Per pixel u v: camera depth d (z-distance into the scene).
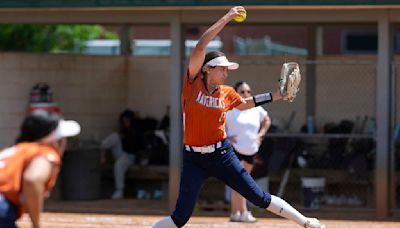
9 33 68.62
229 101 27.78
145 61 54.94
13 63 49.38
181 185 27.95
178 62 42.75
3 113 49.03
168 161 50.22
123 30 55.19
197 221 39.03
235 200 38.62
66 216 41.19
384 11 41.09
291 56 51.56
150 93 54.84
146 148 50.34
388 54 41.16
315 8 41.53
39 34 69.94
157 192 50.38
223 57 27.34
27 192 18.78
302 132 48.97
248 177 27.88
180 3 41.28
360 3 40.06
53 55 51.28
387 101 41.12
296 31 87.81
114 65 54.53
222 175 27.83
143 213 42.69
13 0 42.56
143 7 41.78
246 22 45.09
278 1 40.75
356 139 46.84
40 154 19.28
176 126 42.69
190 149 27.81
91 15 43.59
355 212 43.22
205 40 26.08
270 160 45.19
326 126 48.97
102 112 53.94
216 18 42.41
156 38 90.44
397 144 45.59
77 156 48.16
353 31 81.25
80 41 72.81
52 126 19.89
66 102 52.09
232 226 37.31
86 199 48.47
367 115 50.62
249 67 51.81
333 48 81.62
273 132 46.44
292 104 51.41
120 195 49.78
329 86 51.31
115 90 54.66
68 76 52.12
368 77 50.88
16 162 19.27
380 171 41.19
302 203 45.53
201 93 27.25
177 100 42.78
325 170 46.75
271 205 28.12
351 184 47.41
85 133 53.09
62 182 48.84
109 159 51.97
